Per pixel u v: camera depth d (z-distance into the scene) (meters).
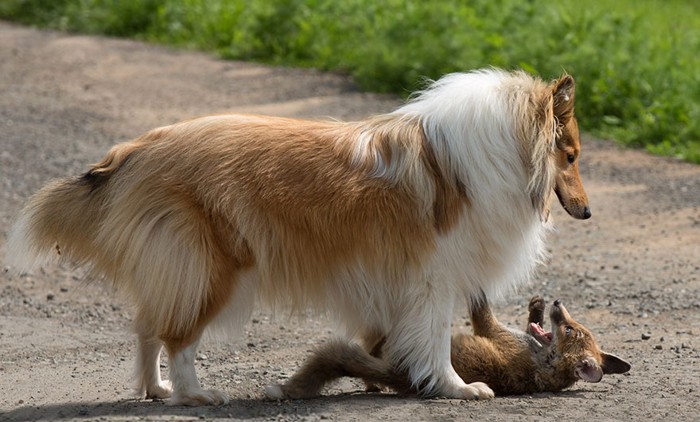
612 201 16.59
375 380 8.62
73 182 8.45
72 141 20.05
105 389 9.13
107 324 11.52
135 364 8.78
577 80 21.47
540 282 12.84
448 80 8.78
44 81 25.14
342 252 8.22
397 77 23.92
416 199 8.23
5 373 9.70
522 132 8.43
